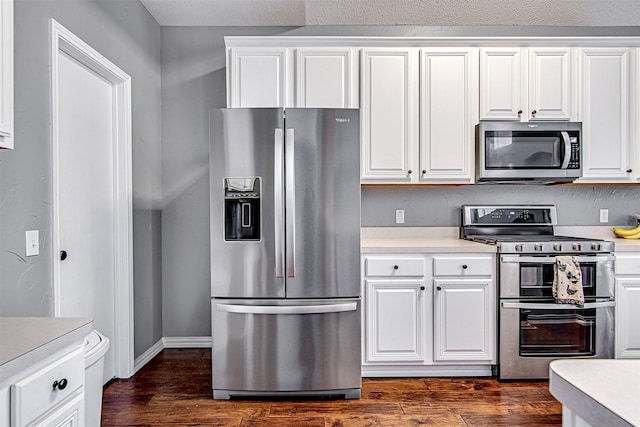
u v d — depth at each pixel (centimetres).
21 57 165
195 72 321
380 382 256
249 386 231
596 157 288
